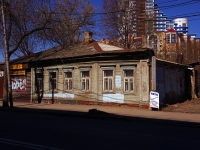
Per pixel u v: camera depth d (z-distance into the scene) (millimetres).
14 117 16359
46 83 25891
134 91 20047
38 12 26891
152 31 46031
